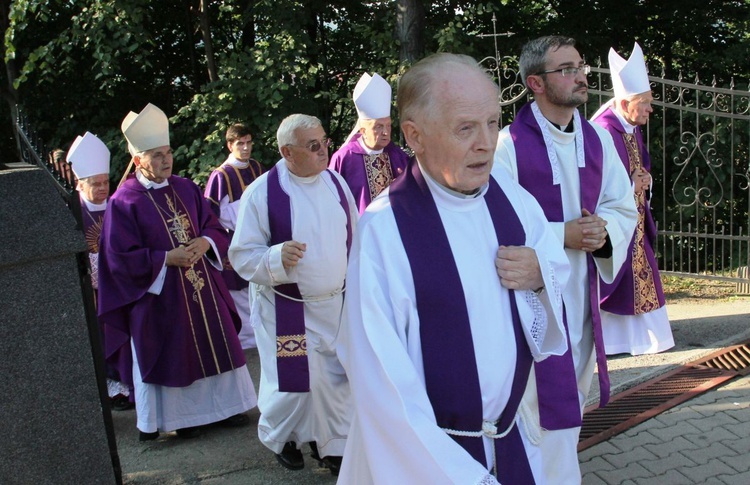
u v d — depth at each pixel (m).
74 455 3.06
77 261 3.05
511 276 2.04
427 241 2.03
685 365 5.07
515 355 2.07
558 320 2.09
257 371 5.86
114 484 3.17
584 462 3.84
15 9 9.80
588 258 3.25
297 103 9.59
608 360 5.37
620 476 3.68
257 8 9.75
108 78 11.20
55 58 10.47
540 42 3.22
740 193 9.04
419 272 2.00
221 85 9.52
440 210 2.07
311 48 10.05
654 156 9.21
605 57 10.49
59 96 11.73
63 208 2.98
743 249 9.15
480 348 2.02
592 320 3.26
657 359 5.25
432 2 9.80
